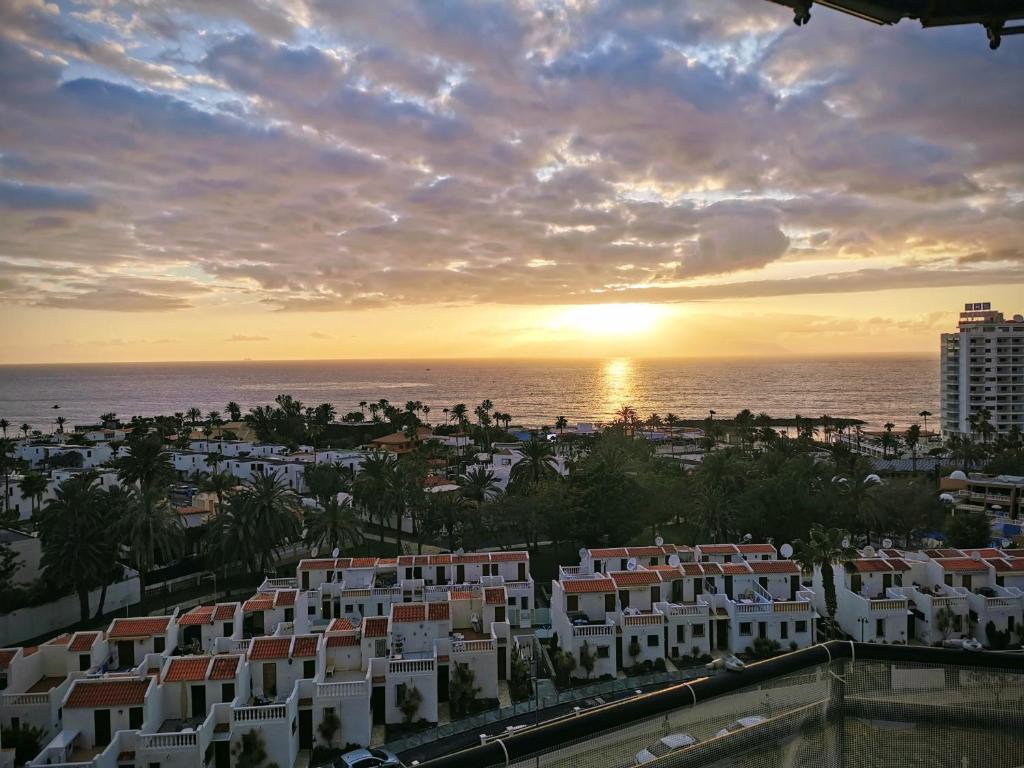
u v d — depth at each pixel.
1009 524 94.00
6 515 100.94
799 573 65.56
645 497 92.12
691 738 10.75
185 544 86.69
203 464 150.00
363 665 51.50
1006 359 191.62
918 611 63.59
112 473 112.75
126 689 44.00
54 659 49.31
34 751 42.75
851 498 87.88
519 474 110.00
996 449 153.62
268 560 87.31
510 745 9.36
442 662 53.16
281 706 43.41
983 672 11.33
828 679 11.28
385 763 42.75
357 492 99.62
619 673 57.81
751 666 10.99
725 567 65.88
